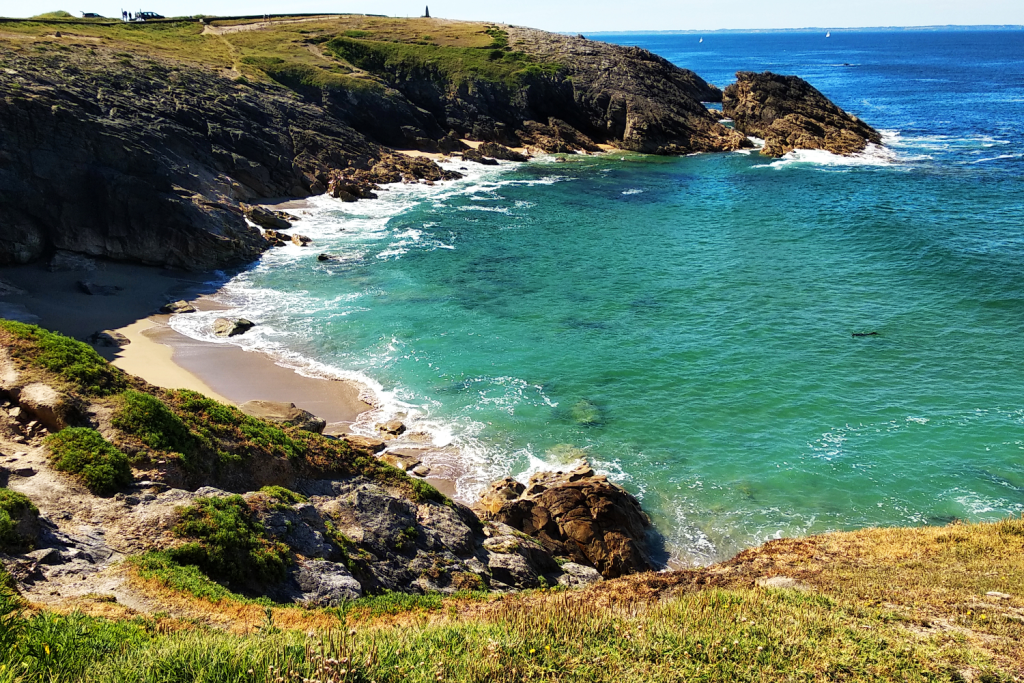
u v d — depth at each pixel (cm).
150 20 10425
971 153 8975
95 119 5325
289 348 3875
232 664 999
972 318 4166
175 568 1562
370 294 4684
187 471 2027
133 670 968
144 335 3925
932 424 3136
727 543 2506
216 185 5972
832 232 5897
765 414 3269
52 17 9381
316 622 1484
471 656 1122
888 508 2639
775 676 1163
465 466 2883
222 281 4894
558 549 2452
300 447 2403
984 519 2544
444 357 3806
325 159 7475
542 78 9950
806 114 9869
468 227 6234
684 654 1210
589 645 1223
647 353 3866
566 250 5641
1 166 4612
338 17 12656
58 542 1555
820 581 1800
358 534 2031
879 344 3897
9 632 1005
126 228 4922
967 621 1455
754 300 4562
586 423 3209
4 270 4531
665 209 6856
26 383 2133
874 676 1178
